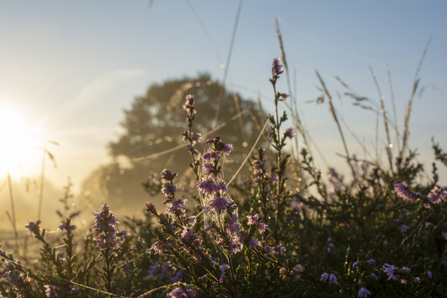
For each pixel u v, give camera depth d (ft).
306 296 6.40
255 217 5.66
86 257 9.45
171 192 6.14
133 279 8.27
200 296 6.44
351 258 8.10
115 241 6.91
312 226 10.14
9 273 7.29
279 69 7.87
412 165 10.88
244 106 91.35
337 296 6.41
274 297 6.26
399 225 9.61
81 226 12.73
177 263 6.22
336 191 10.57
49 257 7.85
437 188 8.56
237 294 5.70
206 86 102.94
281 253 6.61
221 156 5.66
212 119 97.30
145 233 11.03
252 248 5.82
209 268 5.91
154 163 96.27
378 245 7.25
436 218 8.60
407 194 8.34
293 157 11.52
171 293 5.70
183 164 77.36
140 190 99.30
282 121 7.85
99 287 8.25
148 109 122.01
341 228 10.36
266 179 8.17
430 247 9.46
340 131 11.44
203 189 5.32
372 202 10.22
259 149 8.16
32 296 7.38
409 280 6.59
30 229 7.89
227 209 5.48
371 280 6.98
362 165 13.00
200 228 8.43
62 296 7.94
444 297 6.21
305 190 10.98
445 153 10.41
